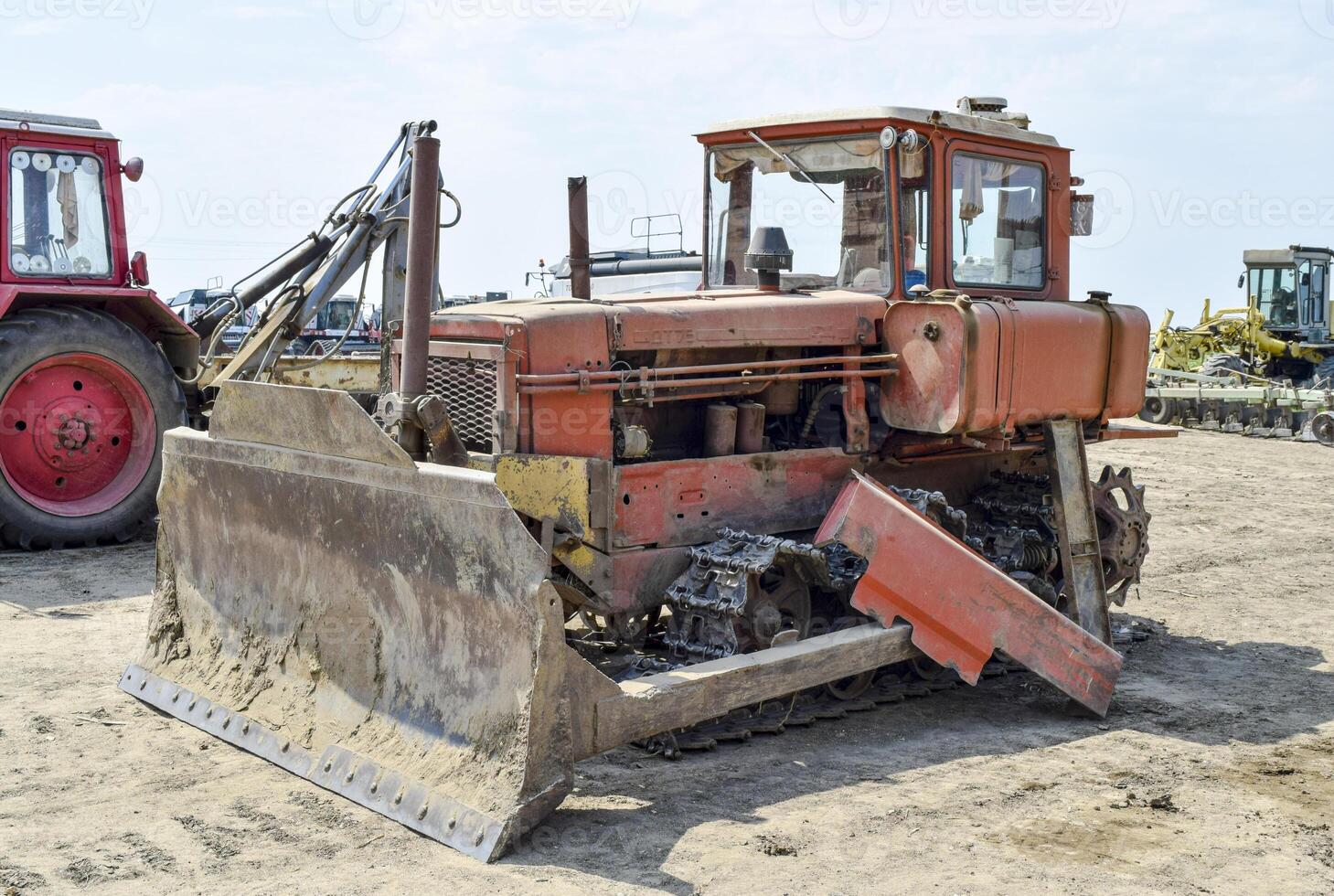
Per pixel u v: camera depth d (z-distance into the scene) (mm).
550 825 4012
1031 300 6391
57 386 8750
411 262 4723
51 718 4992
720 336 5430
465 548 4027
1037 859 3875
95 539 8789
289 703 4645
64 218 8992
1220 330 23219
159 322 9492
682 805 4227
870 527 5156
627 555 5152
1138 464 15422
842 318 5781
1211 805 4402
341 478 4438
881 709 5484
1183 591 8344
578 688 4070
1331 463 15680
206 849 3795
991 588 5320
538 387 4980
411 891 3529
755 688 4680
